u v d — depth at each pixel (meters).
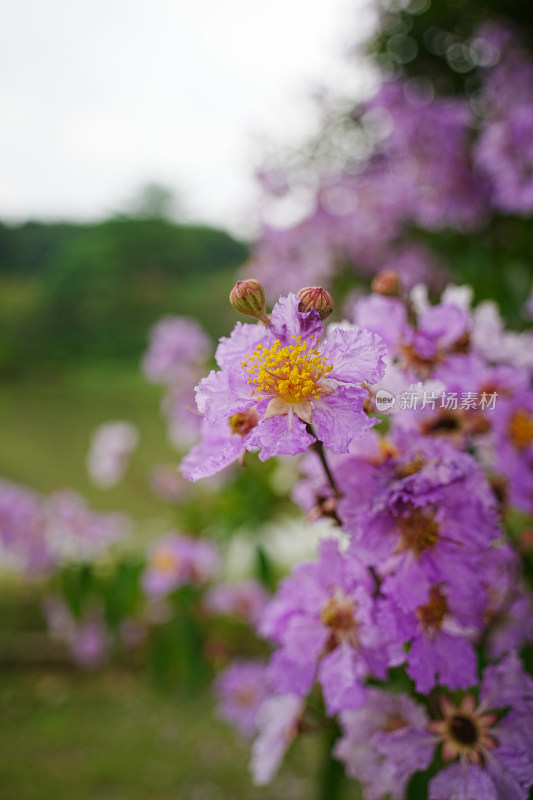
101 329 5.73
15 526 0.70
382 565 0.26
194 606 0.70
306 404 0.22
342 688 0.25
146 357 0.77
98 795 0.95
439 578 0.25
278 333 0.23
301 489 0.31
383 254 0.92
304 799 0.92
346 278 0.94
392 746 0.25
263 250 0.98
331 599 0.27
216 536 0.69
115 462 0.92
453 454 0.25
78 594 0.69
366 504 0.25
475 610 0.25
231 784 0.97
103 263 5.79
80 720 1.17
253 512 0.67
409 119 0.81
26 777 1.00
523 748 0.25
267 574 0.68
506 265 0.68
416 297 0.31
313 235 0.93
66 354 5.61
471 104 0.90
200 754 1.05
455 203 0.82
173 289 5.04
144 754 1.05
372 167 0.95
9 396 4.54
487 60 0.88
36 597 1.43
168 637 0.73
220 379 0.22
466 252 0.82
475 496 0.25
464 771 0.24
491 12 0.90
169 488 0.75
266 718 0.36
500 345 0.33
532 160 0.64
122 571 0.66
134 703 1.23
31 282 6.30
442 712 0.26
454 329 0.29
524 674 0.25
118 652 1.34
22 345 5.59
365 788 0.28
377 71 1.00
